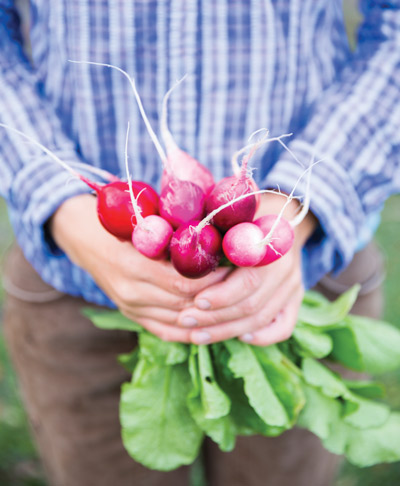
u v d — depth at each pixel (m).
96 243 0.93
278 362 1.05
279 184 0.98
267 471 1.41
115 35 0.99
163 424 1.05
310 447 1.38
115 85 1.03
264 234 0.81
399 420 1.13
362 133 1.04
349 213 1.04
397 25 1.07
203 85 1.01
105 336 1.26
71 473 1.45
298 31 1.04
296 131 1.11
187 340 0.95
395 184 1.10
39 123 1.07
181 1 0.96
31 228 1.03
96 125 1.06
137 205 0.79
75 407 1.36
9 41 1.17
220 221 0.80
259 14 0.98
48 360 1.31
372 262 1.31
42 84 1.16
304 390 1.10
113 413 1.37
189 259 0.76
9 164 1.06
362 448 1.08
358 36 1.18
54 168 1.01
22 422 2.10
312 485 1.46
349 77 1.11
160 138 1.05
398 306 2.55
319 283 1.29
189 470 1.60
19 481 1.92
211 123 1.04
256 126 1.04
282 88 1.05
